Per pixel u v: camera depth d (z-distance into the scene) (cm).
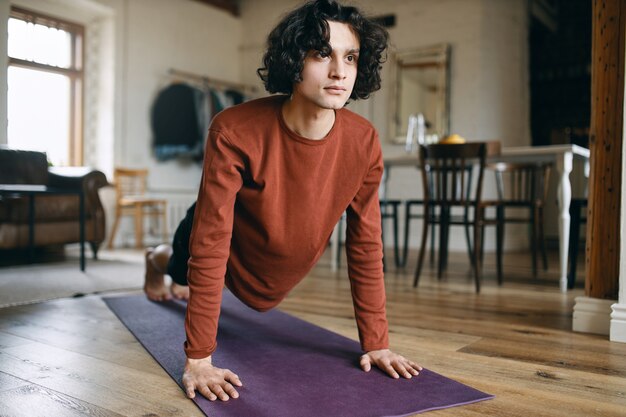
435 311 234
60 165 556
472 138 572
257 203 127
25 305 241
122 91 581
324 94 112
